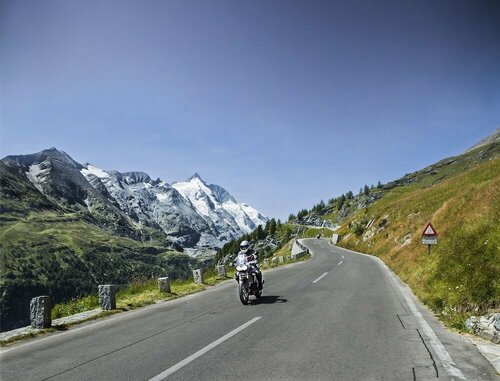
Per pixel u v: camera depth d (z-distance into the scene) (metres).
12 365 6.86
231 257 197.38
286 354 6.80
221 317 10.59
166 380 5.70
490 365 6.18
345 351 6.93
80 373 6.22
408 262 22.33
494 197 16.80
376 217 61.94
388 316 10.18
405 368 6.01
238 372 5.93
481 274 10.58
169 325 9.84
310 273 23.86
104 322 10.79
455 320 9.16
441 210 26.44
